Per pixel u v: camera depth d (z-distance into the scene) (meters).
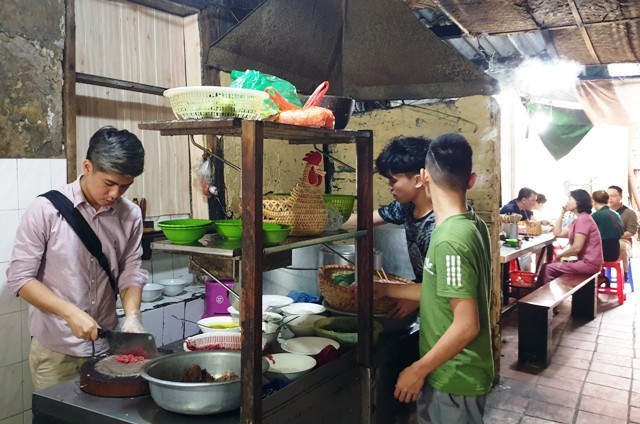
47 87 2.65
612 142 10.52
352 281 2.44
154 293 3.13
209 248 1.45
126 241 2.21
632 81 5.88
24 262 1.96
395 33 3.73
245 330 1.42
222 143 3.53
